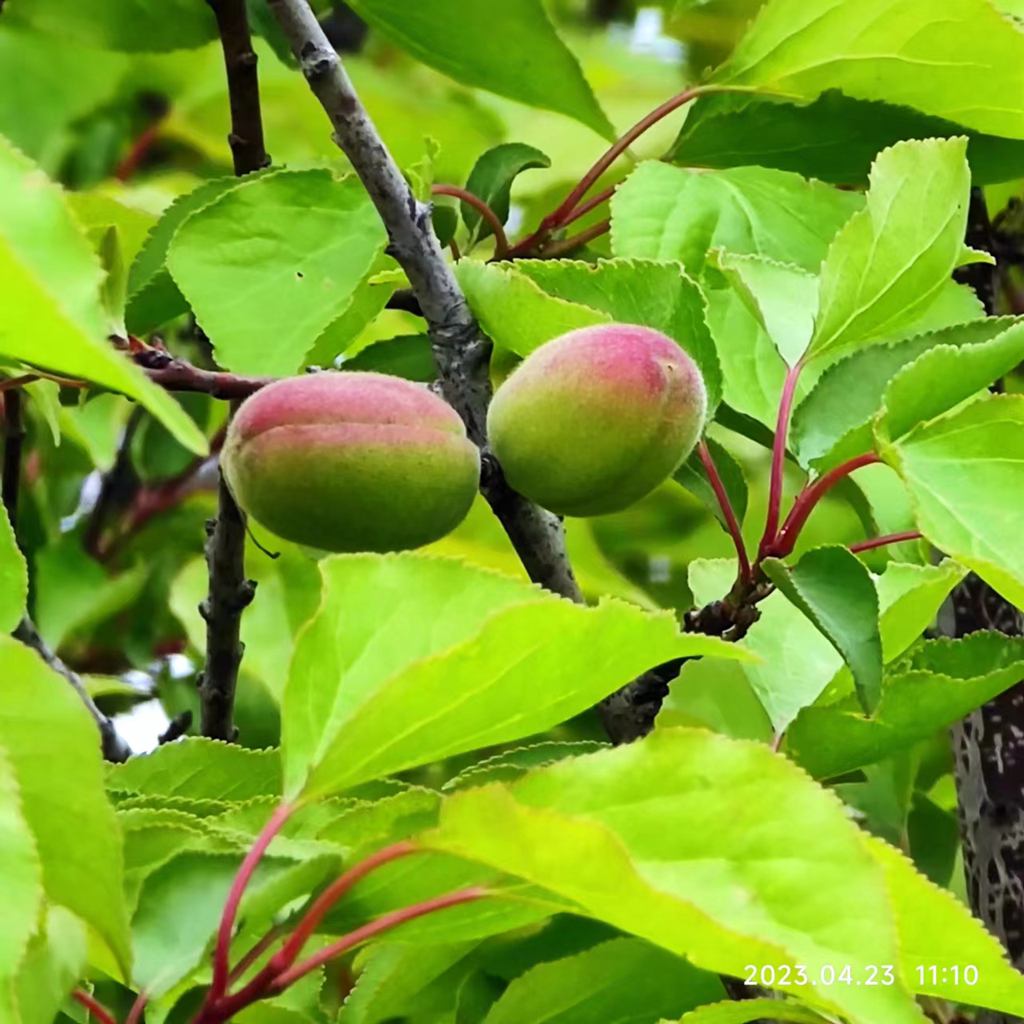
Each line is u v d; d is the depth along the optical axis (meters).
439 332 0.55
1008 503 0.52
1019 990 0.47
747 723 0.57
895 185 0.54
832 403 0.55
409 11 0.61
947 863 0.61
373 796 0.53
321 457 0.52
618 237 0.58
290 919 0.49
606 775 0.47
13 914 0.45
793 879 0.46
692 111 0.60
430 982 0.54
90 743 0.48
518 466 0.53
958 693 0.53
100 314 0.47
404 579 0.49
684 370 0.53
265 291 0.57
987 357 0.52
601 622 0.47
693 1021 0.50
